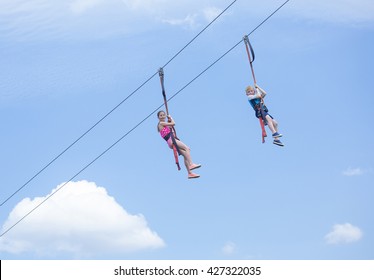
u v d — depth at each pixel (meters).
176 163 20.80
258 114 20.91
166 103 21.03
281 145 20.73
